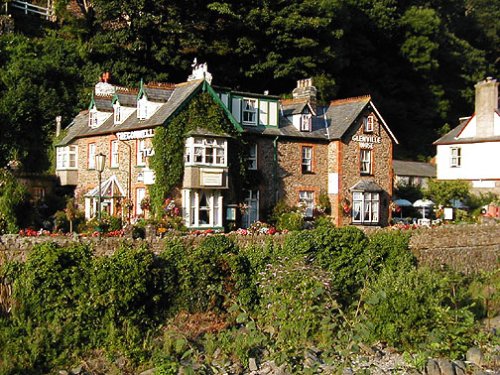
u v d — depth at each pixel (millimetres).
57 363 19188
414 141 61719
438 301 21656
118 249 21844
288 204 35656
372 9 58906
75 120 41719
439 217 42125
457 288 24984
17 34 47969
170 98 33219
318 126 37906
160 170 31000
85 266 20750
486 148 47312
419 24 60938
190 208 31422
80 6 52719
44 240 21844
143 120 32844
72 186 38375
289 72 49656
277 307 19688
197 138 31469
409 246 28672
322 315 17562
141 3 45406
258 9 48094
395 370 18984
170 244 23125
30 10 52250
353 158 37312
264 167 34844
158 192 31000
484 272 29734
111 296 20359
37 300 20078
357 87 58469
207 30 48062
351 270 25234
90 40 47750
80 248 21125
